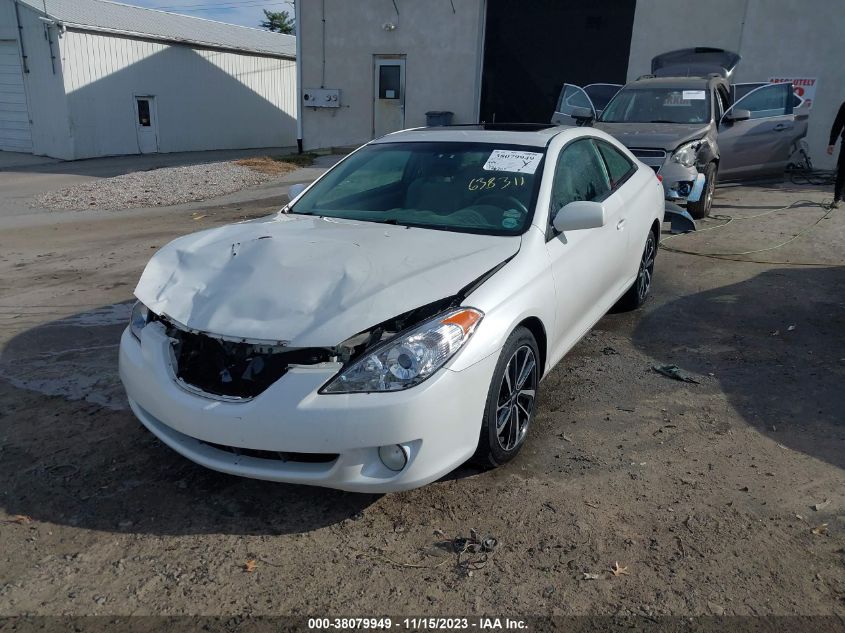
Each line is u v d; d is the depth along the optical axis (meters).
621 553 2.84
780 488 3.29
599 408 4.09
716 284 6.45
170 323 3.14
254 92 28.80
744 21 13.62
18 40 21.14
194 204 11.59
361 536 2.95
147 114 23.77
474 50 16.12
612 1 19.67
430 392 2.80
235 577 2.70
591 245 4.23
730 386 4.38
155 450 3.58
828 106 13.36
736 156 10.21
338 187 4.50
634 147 8.34
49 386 4.30
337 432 2.73
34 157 21.56
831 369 4.61
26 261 7.71
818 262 7.05
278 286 3.06
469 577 2.71
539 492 3.25
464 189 4.09
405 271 3.18
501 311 3.14
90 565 2.76
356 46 17.11
